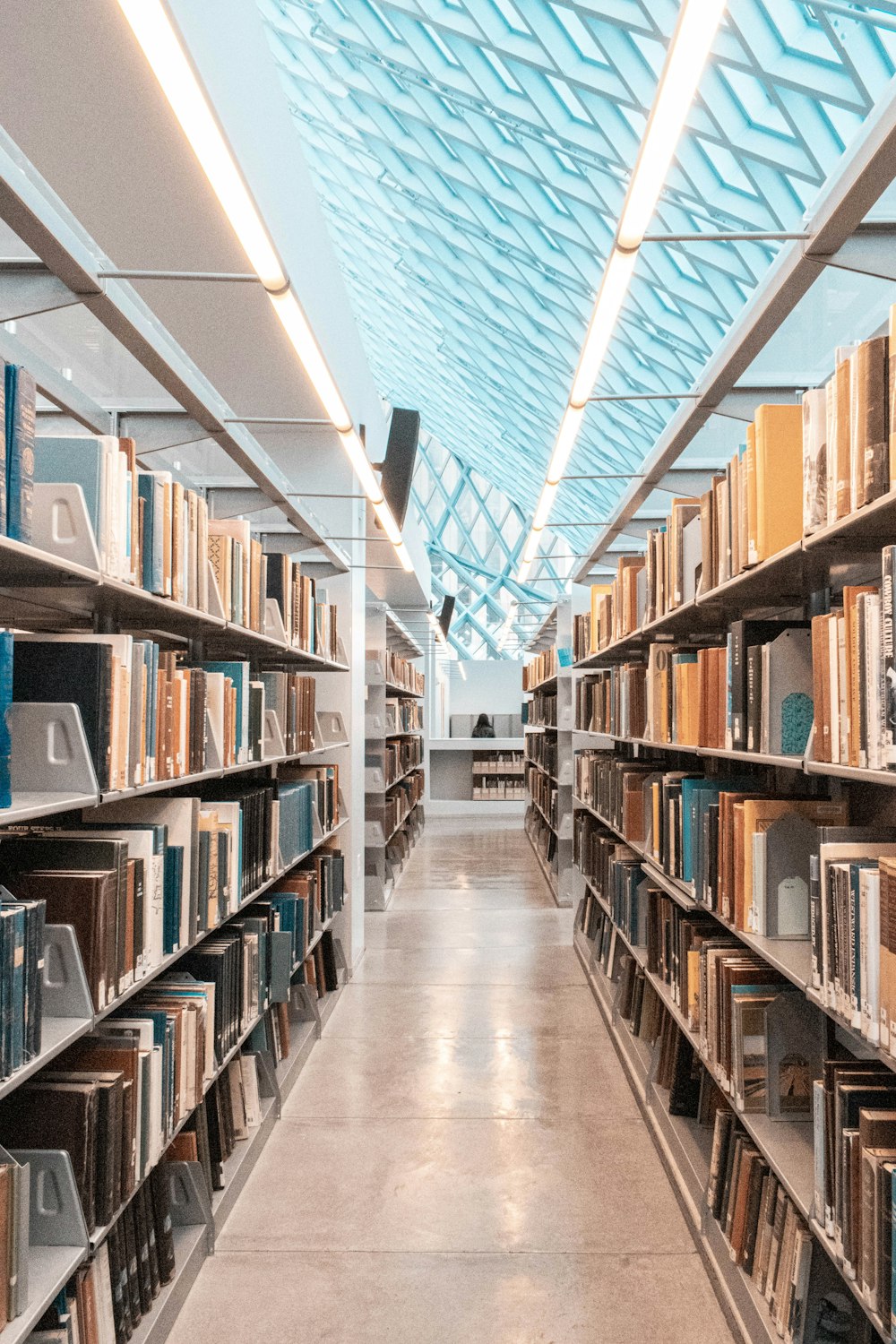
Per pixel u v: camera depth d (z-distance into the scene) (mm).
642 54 4258
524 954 6188
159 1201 2424
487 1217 2936
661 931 3680
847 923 1734
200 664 3344
